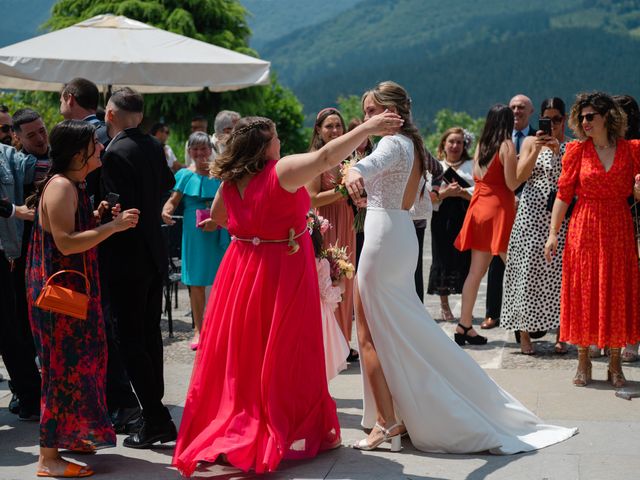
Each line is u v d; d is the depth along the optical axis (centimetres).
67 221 433
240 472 448
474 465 446
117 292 480
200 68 861
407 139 475
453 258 829
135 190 480
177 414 551
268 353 439
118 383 525
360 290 474
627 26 15738
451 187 795
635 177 565
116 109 492
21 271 555
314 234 523
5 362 546
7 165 540
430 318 481
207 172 725
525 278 669
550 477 426
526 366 648
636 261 576
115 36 885
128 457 478
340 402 570
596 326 576
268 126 448
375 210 472
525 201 673
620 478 421
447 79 14675
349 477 434
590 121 571
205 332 461
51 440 442
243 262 452
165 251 497
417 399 466
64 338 441
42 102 2088
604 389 579
